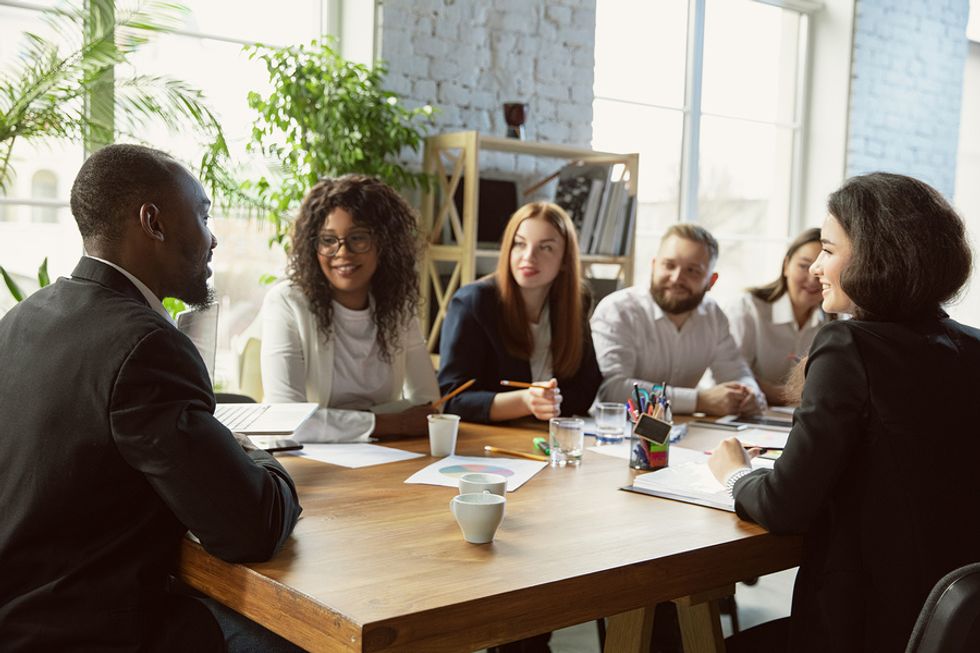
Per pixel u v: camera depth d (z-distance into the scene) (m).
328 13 4.08
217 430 1.32
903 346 1.50
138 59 3.62
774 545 1.56
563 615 1.28
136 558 1.36
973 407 1.51
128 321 1.32
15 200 3.38
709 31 5.39
